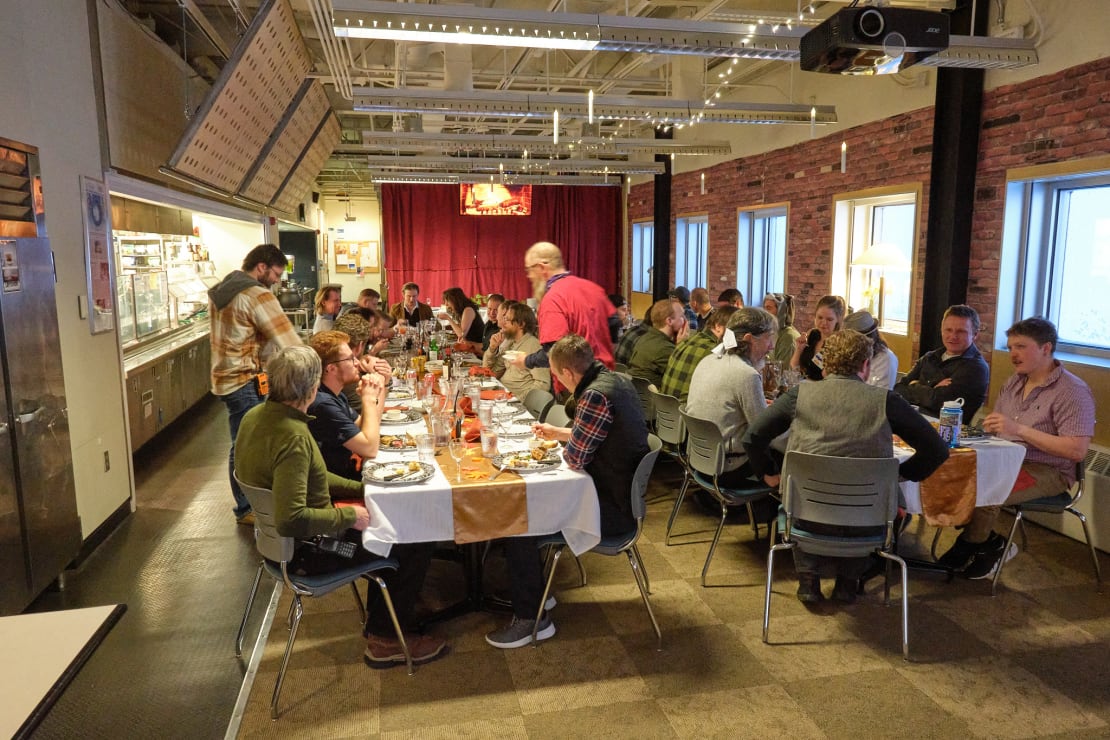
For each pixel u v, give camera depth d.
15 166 2.87
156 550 3.76
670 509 4.32
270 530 2.34
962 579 3.35
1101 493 3.65
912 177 6.16
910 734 2.27
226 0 5.73
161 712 2.39
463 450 2.76
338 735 2.28
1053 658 2.69
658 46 3.93
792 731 2.29
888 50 2.95
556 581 3.37
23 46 3.06
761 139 8.76
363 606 3.11
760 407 3.30
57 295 3.38
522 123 10.59
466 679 2.58
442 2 6.29
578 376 2.76
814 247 7.74
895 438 3.21
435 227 14.26
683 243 11.38
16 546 2.80
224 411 7.12
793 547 2.91
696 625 2.95
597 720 2.35
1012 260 5.13
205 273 8.50
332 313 5.97
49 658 1.37
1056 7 4.54
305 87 6.52
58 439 3.17
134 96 4.47
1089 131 4.38
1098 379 4.43
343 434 2.69
